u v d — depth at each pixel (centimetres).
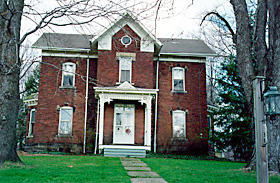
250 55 1166
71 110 2058
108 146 1841
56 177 836
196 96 2145
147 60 2047
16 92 1032
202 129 2097
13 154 1020
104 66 2002
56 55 2116
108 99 1888
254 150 1124
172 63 2177
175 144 2045
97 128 1944
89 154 1864
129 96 1908
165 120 2080
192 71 2180
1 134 981
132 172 1013
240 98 1898
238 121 1839
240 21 1185
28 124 2256
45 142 2000
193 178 899
